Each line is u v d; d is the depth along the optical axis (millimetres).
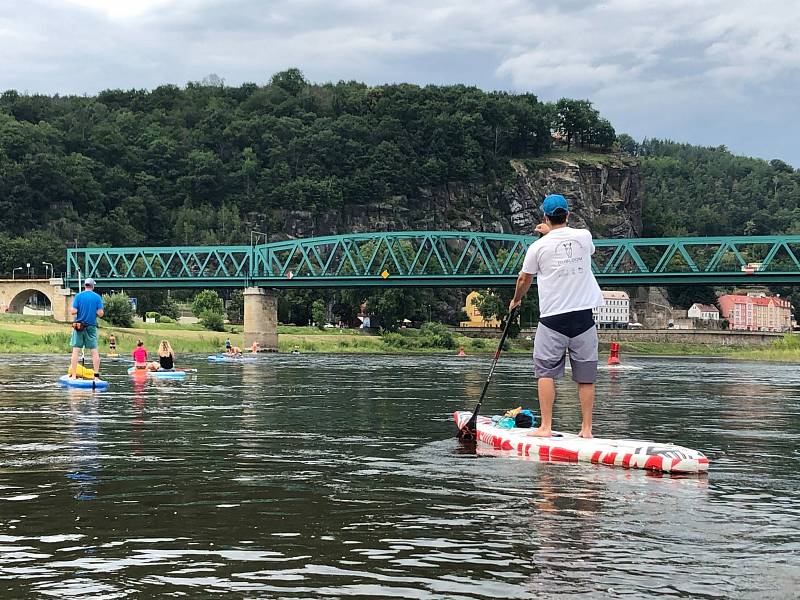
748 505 9852
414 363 79812
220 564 7367
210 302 185125
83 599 6492
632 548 7906
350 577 7023
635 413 22719
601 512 9391
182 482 11125
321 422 19109
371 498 10102
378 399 27047
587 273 14297
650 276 120938
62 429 17078
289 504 9742
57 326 124938
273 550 7797
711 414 22750
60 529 8555
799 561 7523
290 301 192250
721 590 6719
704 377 54906
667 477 11742
